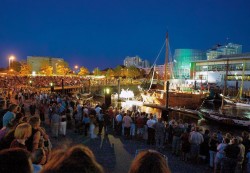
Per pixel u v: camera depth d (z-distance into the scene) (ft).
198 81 294.66
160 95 155.94
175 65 420.36
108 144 46.26
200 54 487.20
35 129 18.57
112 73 543.80
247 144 37.45
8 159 6.38
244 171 37.09
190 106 148.46
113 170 32.99
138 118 51.37
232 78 270.67
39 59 497.87
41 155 15.29
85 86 265.34
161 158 7.43
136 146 45.62
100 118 53.36
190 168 36.19
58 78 279.28
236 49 549.13
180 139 40.91
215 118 111.04
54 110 49.93
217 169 32.45
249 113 157.79
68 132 55.01
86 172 5.84
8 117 25.32
